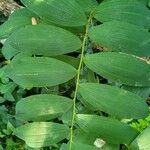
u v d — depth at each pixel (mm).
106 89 282
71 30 324
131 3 309
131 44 290
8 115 417
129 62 286
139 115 281
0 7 427
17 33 300
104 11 311
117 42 292
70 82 378
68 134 287
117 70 287
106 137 283
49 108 290
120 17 306
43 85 294
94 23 339
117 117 293
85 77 340
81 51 315
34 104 290
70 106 292
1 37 343
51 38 298
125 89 301
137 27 292
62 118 297
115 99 280
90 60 294
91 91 285
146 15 306
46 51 300
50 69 293
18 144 411
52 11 305
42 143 286
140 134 281
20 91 419
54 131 286
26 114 291
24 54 328
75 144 280
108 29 293
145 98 301
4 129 407
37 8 306
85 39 306
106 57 289
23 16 345
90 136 286
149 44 290
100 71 290
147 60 357
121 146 346
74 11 305
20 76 294
